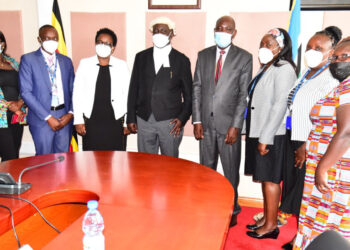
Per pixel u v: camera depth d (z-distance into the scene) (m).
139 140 2.77
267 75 2.08
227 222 1.06
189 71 2.65
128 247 0.89
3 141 2.70
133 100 2.69
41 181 1.42
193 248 0.89
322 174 1.50
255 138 2.22
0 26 3.55
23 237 1.24
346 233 1.50
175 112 2.66
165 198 1.25
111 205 1.17
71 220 1.47
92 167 1.65
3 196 1.25
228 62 2.41
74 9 3.43
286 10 3.05
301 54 3.05
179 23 3.25
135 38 3.38
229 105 2.44
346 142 1.42
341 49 1.41
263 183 2.25
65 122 2.71
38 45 3.55
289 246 2.14
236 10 3.14
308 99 1.81
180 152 3.52
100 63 2.71
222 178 1.51
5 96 2.65
